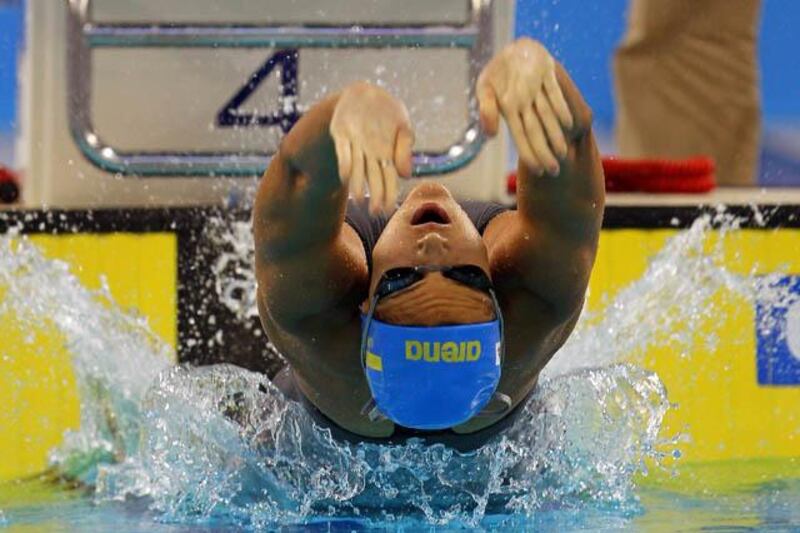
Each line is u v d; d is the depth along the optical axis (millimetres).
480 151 17422
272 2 17328
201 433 14203
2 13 19438
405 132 8875
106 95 17375
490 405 12117
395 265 10875
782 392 17703
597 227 11086
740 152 26078
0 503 14633
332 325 11500
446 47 17375
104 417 17031
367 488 13188
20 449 16922
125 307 17219
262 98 17500
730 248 17734
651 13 25609
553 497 13703
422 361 10617
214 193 17625
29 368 17062
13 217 17109
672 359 17547
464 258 10859
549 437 13750
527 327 11602
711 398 17562
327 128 9625
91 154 17391
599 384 14859
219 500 13695
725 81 25734
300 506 13375
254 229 11242
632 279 17594
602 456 14414
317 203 10406
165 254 17266
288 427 13398
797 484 15164
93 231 17172
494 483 13141
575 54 26562
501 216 12391
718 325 17641
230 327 17297
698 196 19641
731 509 13523
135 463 16344
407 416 10938
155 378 15234
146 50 17359
